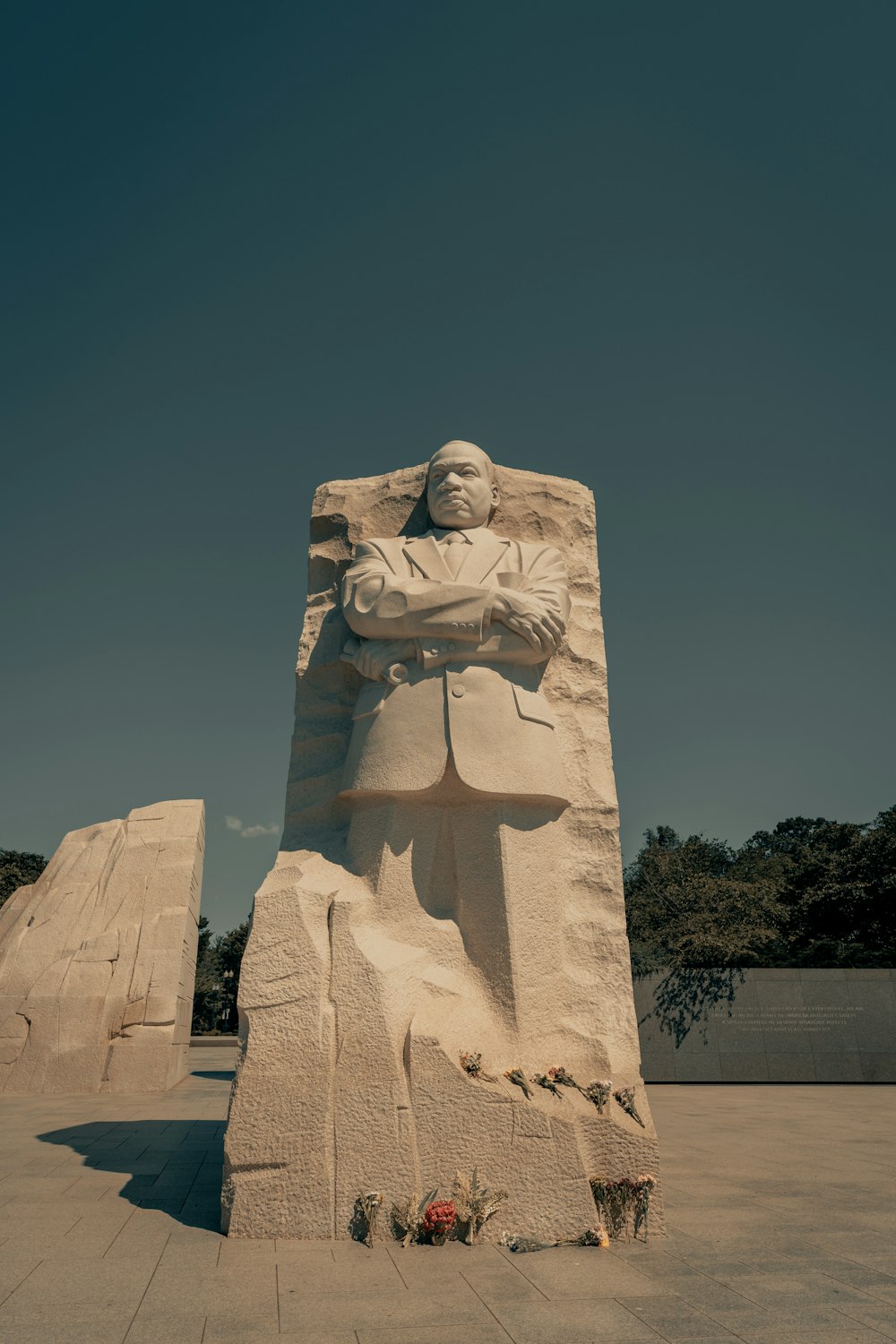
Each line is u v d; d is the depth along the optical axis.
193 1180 5.49
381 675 5.50
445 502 6.15
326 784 5.80
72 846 12.38
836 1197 5.25
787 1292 3.53
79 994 11.17
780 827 48.62
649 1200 4.42
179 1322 3.13
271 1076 4.46
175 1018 11.27
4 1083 10.73
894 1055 13.47
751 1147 7.11
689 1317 3.24
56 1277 3.61
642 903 24.41
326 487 6.79
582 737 5.98
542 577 5.77
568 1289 3.55
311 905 4.88
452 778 5.23
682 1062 13.54
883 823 28.92
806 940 29.05
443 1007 4.77
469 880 5.20
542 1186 4.31
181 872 12.07
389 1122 4.36
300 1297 3.41
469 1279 3.65
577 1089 4.73
